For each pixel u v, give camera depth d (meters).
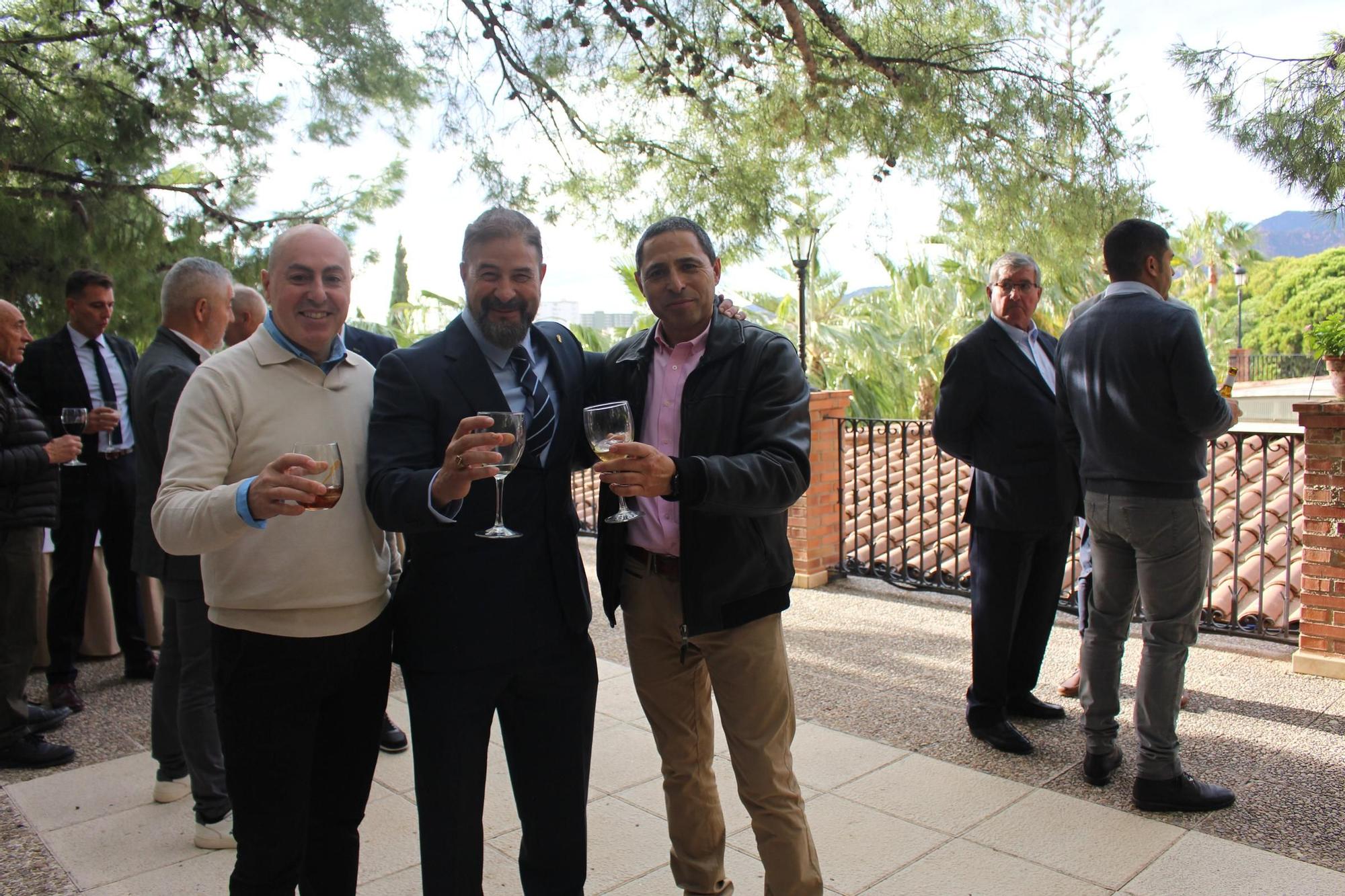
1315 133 4.71
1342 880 2.71
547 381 2.32
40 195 6.34
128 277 6.79
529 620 2.16
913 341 19.27
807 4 6.18
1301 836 2.96
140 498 3.31
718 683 2.35
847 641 5.36
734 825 3.15
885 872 2.83
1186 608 3.08
